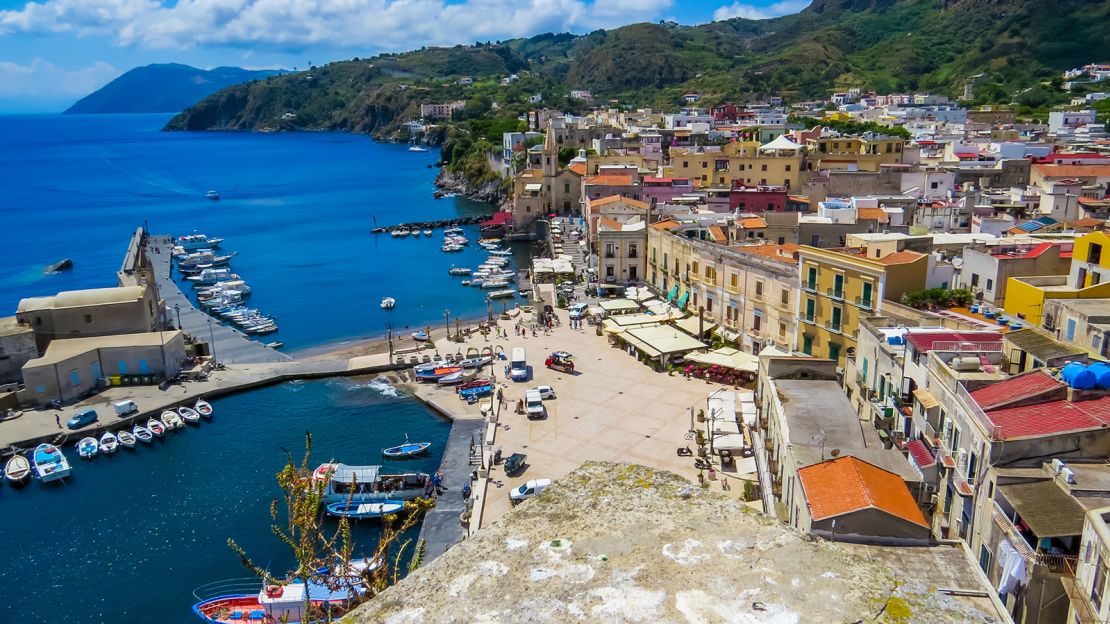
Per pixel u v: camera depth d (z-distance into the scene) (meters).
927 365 46.03
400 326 125.88
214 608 52.03
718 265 96.06
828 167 165.50
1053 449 35.03
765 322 87.94
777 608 7.98
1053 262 68.06
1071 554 30.97
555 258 155.75
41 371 86.00
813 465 41.12
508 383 90.38
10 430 80.00
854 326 72.88
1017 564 31.78
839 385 58.03
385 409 87.31
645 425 76.69
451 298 143.38
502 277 154.25
